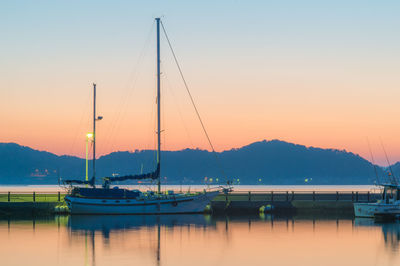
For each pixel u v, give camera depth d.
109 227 51.72
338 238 44.41
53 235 45.41
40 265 31.77
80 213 64.75
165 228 50.88
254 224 55.25
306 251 37.47
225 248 38.53
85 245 39.62
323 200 74.94
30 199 86.75
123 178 66.62
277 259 34.22
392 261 33.81
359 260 34.12
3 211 68.00
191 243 40.91
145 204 64.94
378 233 48.03
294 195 80.38
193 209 67.25
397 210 61.28
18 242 41.25
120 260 33.41
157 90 68.31
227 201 71.06
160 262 32.84
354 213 68.31
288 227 52.62
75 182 66.69
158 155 66.94
